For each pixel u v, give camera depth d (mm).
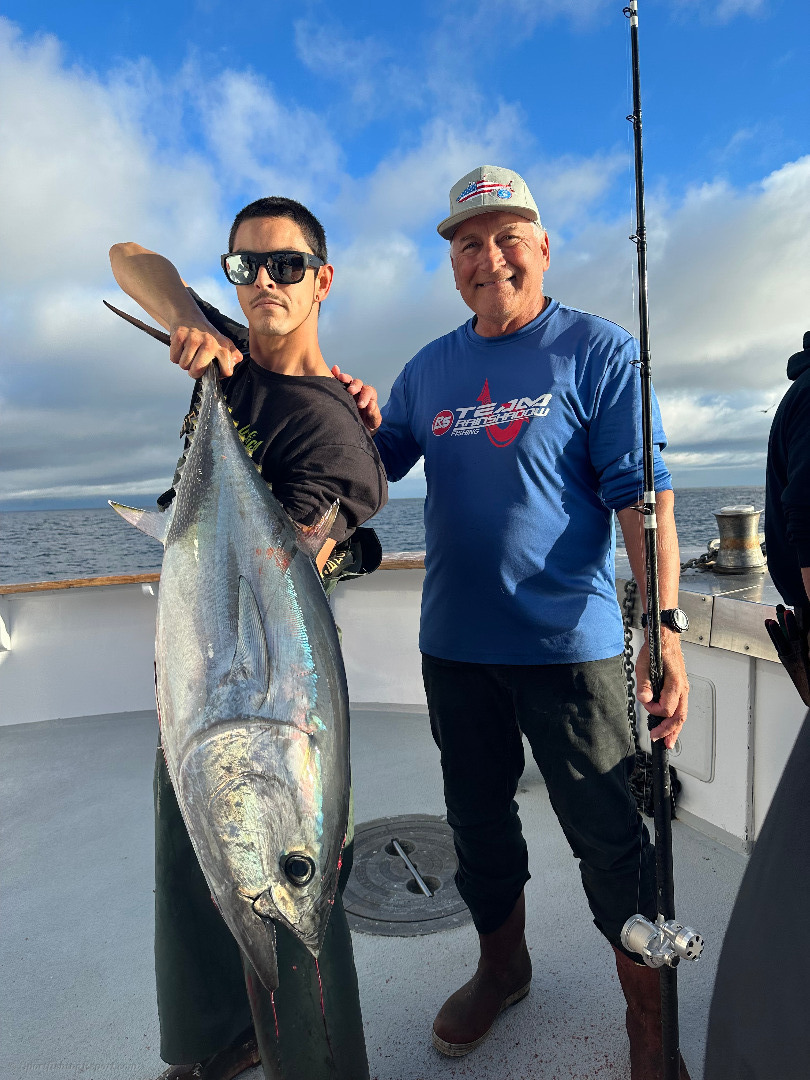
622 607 2645
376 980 1973
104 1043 1767
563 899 2303
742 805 2447
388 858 2529
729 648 2361
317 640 1104
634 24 1433
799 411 1298
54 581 4012
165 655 1088
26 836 2857
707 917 2129
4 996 1951
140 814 3014
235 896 968
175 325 1378
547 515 1729
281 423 1368
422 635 1934
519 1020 1810
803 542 1259
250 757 984
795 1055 966
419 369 2049
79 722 4266
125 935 2205
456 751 1833
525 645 1703
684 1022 1773
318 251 1453
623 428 1679
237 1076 1658
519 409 1753
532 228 1783
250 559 1114
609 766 1655
